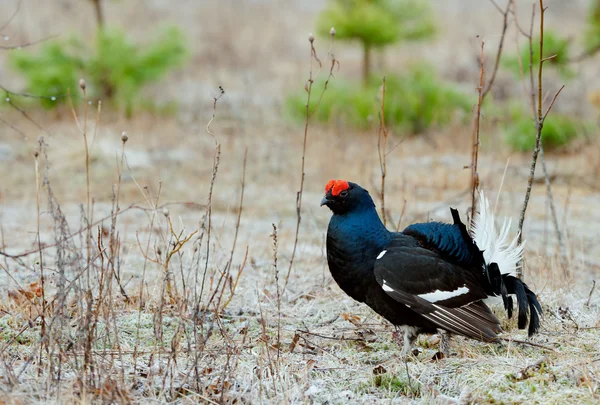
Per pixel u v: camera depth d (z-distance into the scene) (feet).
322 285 33.22
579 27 108.88
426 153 64.23
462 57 95.25
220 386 23.34
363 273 26.12
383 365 25.52
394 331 28.91
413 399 23.38
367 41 71.46
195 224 44.78
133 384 23.24
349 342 27.91
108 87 71.87
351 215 26.16
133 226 43.47
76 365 22.52
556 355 25.89
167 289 29.27
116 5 114.62
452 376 24.57
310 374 24.76
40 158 58.13
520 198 52.75
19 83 82.58
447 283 25.38
